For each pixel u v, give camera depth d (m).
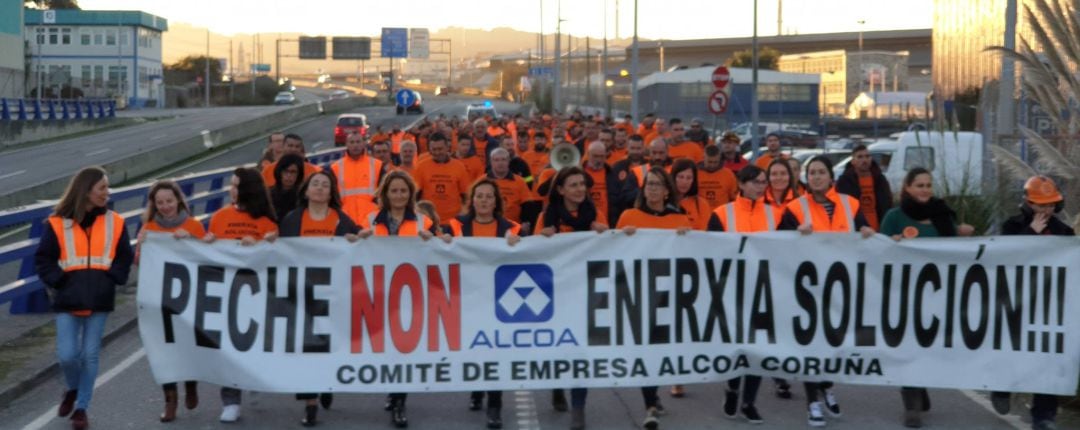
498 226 8.96
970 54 27.53
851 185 12.32
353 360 8.23
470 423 8.48
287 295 8.23
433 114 85.56
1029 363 8.38
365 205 11.75
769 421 8.57
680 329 8.37
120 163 33.88
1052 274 8.37
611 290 8.32
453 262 8.26
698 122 18.73
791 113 60.50
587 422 8.55
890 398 9.38
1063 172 10.15
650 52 146.75
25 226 22.86
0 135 50.72
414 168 13.93
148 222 8.86
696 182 10.45
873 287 8.42
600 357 8.30
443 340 8.25
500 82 176.12
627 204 12.29
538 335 8.28
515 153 19.42
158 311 8.21
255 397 9.37
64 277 8.00
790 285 8.42
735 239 8.41
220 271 8.23
